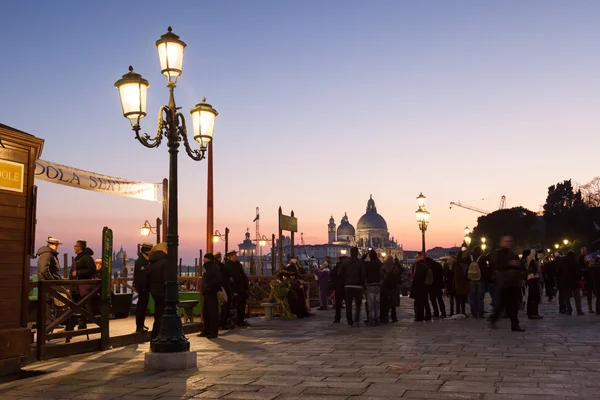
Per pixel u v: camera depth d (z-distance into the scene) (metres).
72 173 17.03
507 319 18.23
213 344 13.35
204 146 11.80
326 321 19.44
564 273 19.98
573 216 114.06
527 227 122.12
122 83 10.23
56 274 14.80
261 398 7.37
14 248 10.71
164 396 7.68
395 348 11.79
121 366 10.38
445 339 13.16
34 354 11.29
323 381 8.33
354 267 17.36
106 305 12.97
